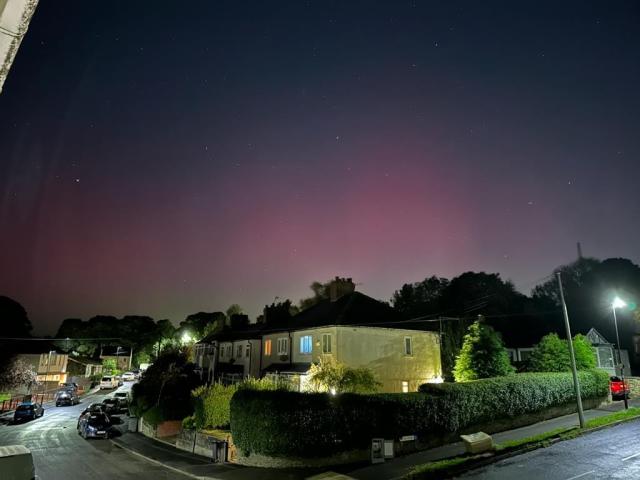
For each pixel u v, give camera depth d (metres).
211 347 57.66
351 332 34.12
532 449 19.48
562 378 28.62
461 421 23.17
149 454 25.39
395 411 21.33
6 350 69.75
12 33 1.77
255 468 20.17
